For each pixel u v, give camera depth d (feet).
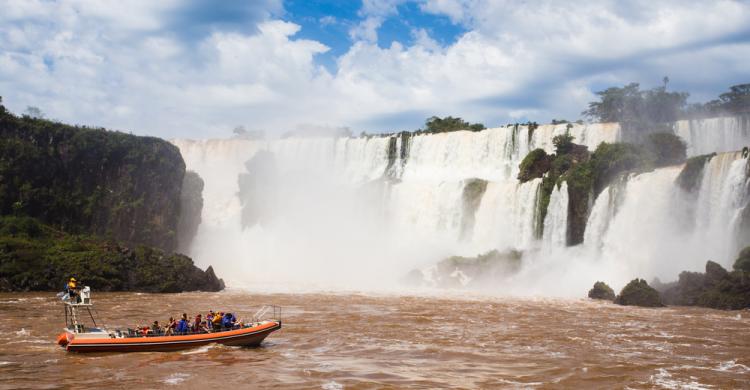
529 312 176.35
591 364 111.45
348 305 188.03
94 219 288.71
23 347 120.37
